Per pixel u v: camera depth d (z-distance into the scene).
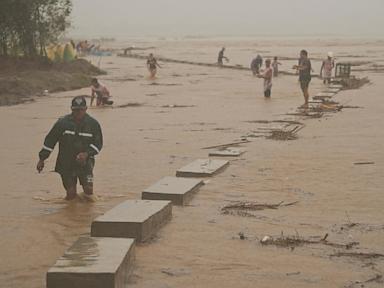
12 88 40.94
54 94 42.25
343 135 23.72
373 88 43.75
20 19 52.03
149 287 8.98
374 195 14.66
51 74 47.59
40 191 15.32
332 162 18.61
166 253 10.48
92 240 10.10
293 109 32.16
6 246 10.89
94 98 37.72
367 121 27.52
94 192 15.12
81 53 96.94
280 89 43.91
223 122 27.80
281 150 20.72
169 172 17.52
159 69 67.69
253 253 10.52
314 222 12.45
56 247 10.83
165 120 28.80
